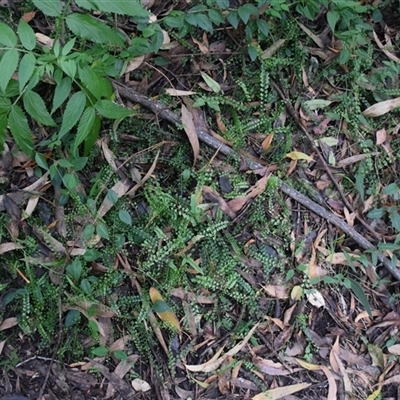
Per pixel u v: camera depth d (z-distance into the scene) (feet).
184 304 6.00
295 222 6.33
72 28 4.97
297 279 6.25
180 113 6.13
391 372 6.31
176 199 5.99
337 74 6.61
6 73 4.91
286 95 6.45
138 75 6.15
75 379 5.83
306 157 6.32
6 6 5.91
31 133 5.68
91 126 5.25
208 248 6.04
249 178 6.26
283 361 6.16
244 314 6.15
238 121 6.22
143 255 5.97
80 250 5.80
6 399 5.68
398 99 6.56
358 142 6.51
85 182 5.96
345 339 6.31
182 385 5.99
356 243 6.43
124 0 4.88
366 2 6.84
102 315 5.85
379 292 6.43
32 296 5.81
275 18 6.40
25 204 5.81
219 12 6.05
